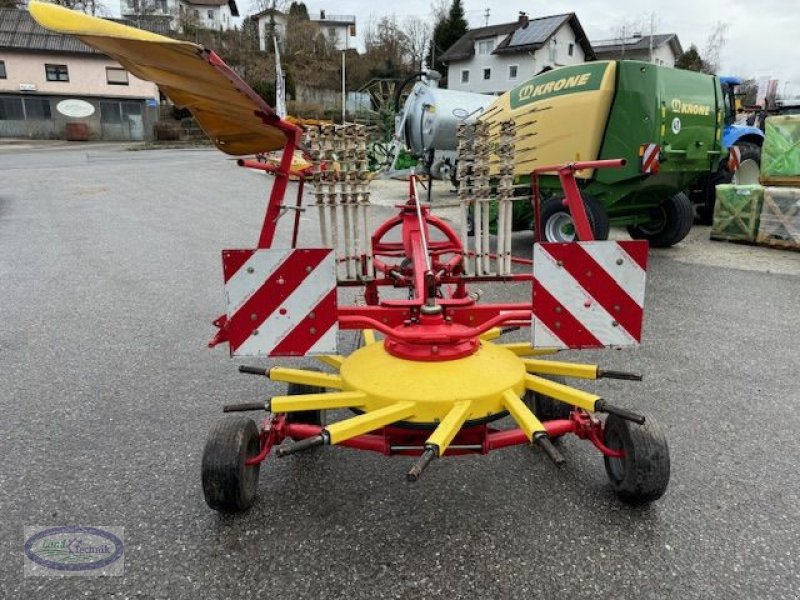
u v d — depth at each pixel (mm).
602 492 3012
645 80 7008
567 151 7637
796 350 5012
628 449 2695
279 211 2984
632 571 2463
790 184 9711
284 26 66062
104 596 2352
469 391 2643
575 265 2660
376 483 3113
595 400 2617
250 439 2762
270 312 2613
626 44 61656
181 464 3307
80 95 43000
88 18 2123
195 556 2570
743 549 2590
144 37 2135
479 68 56281
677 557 2543
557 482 3102
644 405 3998
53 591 2379
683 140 7613
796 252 9102
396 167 13719
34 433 3664
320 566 2506
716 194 9938
